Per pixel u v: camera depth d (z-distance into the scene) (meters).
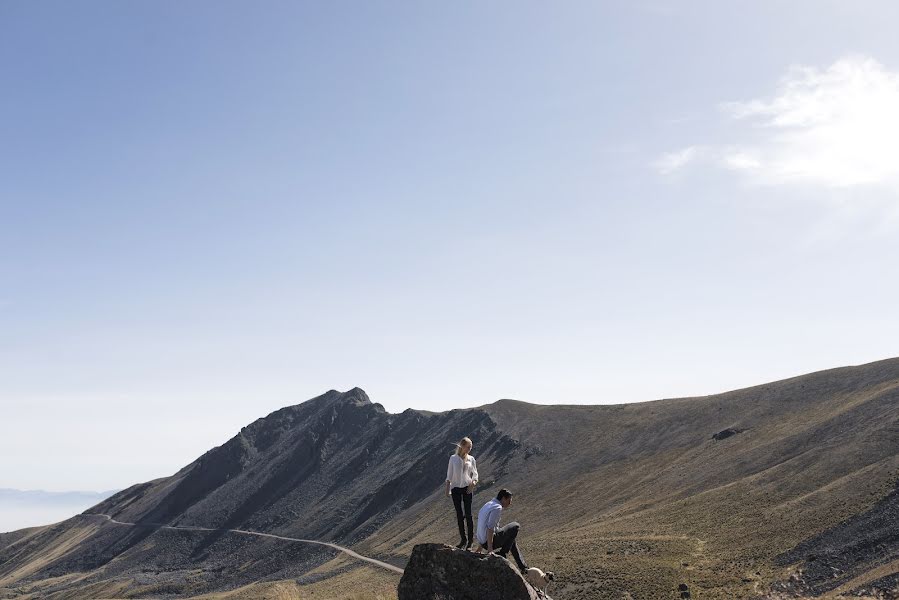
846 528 73.69
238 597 136.75
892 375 142.12
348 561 166.00
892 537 67.19
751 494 101.00
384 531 199.00
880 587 55.72
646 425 196.50
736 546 80.69
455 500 17.70
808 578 65.50
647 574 75.06
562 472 185.75
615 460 177.88
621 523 109.88
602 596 71.81
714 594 65.94
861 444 101.56
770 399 166.62
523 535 140.62
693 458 147.62
